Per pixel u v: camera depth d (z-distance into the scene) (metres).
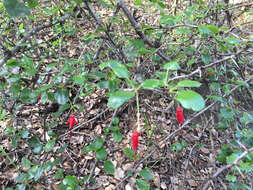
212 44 2.21
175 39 2.72
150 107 2.50
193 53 2.18
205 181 1.76
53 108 2.80
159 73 1.19
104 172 2.41
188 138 2.58
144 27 1.77
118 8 1.81
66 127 2.66
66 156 2.48
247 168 1.18
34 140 1.74
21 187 1.64
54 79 1.45
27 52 2.27
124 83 1.65
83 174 2.37
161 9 1.80
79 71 1.66
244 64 2.31
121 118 2.85
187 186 2.28
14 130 2.07
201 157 2.48
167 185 2.34
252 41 1.74
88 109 2.88
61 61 1.98
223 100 1.68
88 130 2.72
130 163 2.49
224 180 2.04
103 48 2.16
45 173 2.30
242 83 1.67
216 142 2.54
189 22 2.00
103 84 1.22
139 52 1.65
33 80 1.66
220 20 2.55
